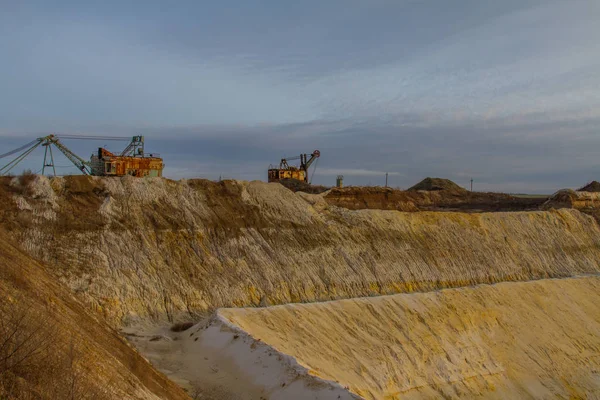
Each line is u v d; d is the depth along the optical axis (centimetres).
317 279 3186
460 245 4134
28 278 1516
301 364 1941
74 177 3120
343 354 2492
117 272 2609
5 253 1647
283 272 3117
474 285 3766
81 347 1214
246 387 1892
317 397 1725
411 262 3691
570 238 4931
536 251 4559
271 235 3369
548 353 3319
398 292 3400
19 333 1010
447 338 3011
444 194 8081
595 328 3734
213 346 2172
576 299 3966
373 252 3612
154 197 3219
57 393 931
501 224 4672
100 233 2802
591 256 4866
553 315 3681
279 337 2384
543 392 3025
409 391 2542
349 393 1700
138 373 1448
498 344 3219
